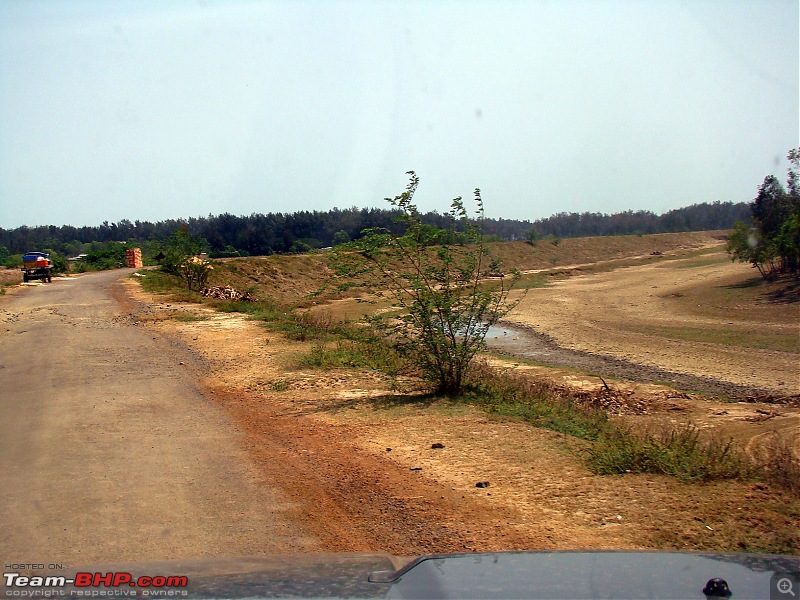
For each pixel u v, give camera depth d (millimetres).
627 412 12617
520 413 9711
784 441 9859
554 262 75938
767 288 35562
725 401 14484
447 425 8961
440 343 10891
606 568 2910
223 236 84688
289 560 3479
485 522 5703
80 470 7168
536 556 3129
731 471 6996
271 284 45281
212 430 8852
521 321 30094
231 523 5699
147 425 9102
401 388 11570
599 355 21750
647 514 5836
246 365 13789
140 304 27016
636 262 73312
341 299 38500
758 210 39594
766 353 21109
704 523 5621
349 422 9227
